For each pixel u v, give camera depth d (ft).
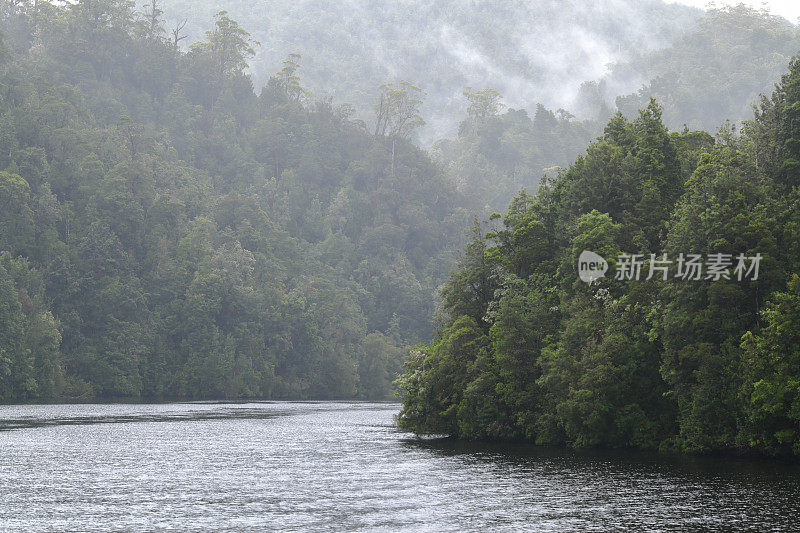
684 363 200.23
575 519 123.44
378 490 151.43
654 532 114.32
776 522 119.85
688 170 261.03
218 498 142.61
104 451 215.92
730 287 195.31
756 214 200.23
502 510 130.82
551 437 231.50
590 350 216.95
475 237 289.12
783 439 175.42
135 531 115.85
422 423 264.93
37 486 155.43
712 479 160.25
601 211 262.88
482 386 241.14
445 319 285.23
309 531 115.85
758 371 180.55
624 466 182.29
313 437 268.00
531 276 261.03
